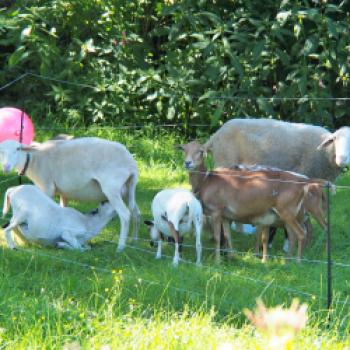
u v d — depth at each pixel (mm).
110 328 7105
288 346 3240
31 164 11234
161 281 8914
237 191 10344
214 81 16984
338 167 12281
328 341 6902
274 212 10328
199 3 17531
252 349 6438
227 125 12547
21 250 10188
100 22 18359
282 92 16891
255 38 17172
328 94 16844
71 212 10664
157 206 10047
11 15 17984
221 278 9117
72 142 11180
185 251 10742
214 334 7004
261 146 12234
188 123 17781
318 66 16828
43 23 17812
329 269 8125
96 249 10523
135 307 7879
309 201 10609
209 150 12719
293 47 16906
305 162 12227
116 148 10977
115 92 17531
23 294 8250
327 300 8312
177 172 15469
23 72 18625
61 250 10383
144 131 17516
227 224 10602
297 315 3250
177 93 17250
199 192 10633
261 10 17547
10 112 14383
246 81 16812
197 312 7609
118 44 18203
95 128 17000
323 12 17125
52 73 18016
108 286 8648
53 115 17766
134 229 11094
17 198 10430
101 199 11281
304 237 10328
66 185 11117
